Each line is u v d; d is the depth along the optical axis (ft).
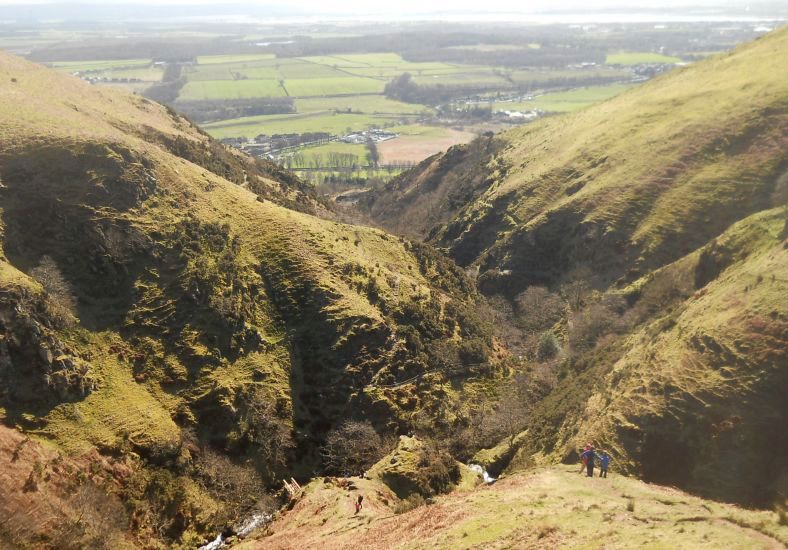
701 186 338.95
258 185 379.14
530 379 268.00
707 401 168.86
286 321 255.70
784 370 164.04
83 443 192.65
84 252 239.71
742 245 243.40
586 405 203.21
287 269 268.00
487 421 240.73
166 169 283.38
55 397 199.00
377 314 263.49
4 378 192.44
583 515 112.27
